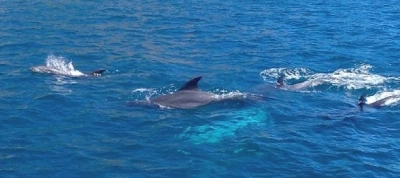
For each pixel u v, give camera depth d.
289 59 32.41
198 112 23.86
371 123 23.27
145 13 44.94
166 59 31.97
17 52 32.91
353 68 30.70
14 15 43.38
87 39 36.41
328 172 19.09
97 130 22.05
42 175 18.53
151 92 26.50
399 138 21.98
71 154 20.00
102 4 48.31
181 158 19.80
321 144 21.22
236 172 18.92
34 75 28.36
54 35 37.28
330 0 51.78
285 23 42.16
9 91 26.00
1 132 21.61
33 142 20.86
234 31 39.38
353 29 40.28
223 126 22.52
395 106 24.94
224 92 26.64
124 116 23.34
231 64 31.30
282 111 24.28
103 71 28.77
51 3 48.16
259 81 28.53
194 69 30.20
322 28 40.53
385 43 36.19
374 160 20.09
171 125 22.55
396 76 29.38
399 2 50.97
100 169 19.00
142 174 18.72
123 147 20.61
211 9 46.97
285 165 19.50
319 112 24.33
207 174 18.75
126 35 37.72
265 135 21.78
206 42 36.19
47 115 23.33
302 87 27.14
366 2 50.84
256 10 46.81
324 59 32.47
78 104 24.59
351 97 26.23
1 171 18.69
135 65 30.52
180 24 41.31
